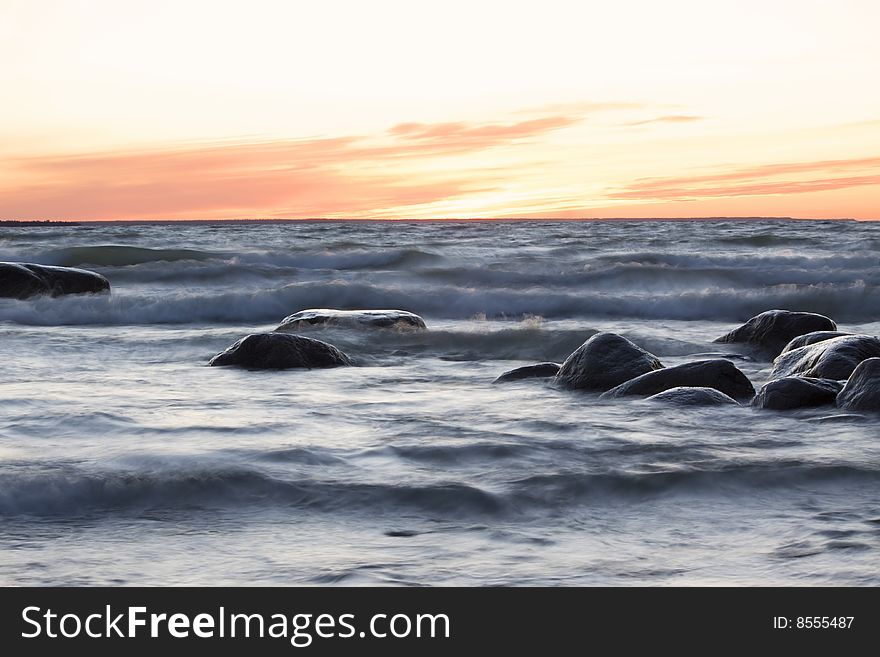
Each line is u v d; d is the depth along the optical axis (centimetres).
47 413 756
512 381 984
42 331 1484
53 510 504
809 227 5147
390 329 1351
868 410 759
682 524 487
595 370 927
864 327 1672
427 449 636
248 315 1831
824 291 1925
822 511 507
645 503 523
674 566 427
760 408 792
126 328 1593
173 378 996
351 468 590
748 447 648
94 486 528
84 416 743
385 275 2386
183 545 455
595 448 645
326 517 498
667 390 834
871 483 555
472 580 413
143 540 462
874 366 795
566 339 1291
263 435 685
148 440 659
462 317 1906
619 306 1902
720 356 1226
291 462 596
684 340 1411
